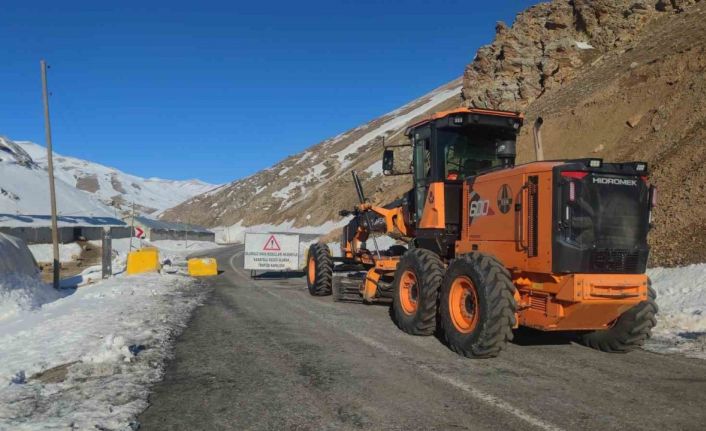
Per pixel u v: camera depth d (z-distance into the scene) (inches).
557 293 262.1
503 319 261.4
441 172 353.7
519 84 1390.3
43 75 751.1
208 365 257.6
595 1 1397.6
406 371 246.1
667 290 412.2
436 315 324.8
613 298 257.4
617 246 260.1
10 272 549.6
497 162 366.0
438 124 355.3
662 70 858.1
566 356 276.8
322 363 260.8
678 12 1232.2
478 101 1453.0
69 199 3078.2
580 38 1413.6
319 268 536.4
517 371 246.2
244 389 219.5
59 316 416.5
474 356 268.2
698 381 229.9
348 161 4362.7
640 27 1299.2
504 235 288.8
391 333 337.4
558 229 254.8
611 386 222.1
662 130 717.3
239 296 544.4
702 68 781.3
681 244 493.4
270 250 784.9
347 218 2726.4
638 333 275.1
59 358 268.7
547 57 1366.9
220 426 179.0
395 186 1803.6
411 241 393.1
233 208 5369.1
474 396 208.7
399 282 348.8
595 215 258.2
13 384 223.9
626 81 931.3
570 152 902.4
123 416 185.3
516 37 1494.8
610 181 263.3
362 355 277.1
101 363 256.2
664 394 211.5
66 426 175.3
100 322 373.1
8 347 305.4
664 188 595.5
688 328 329.7
